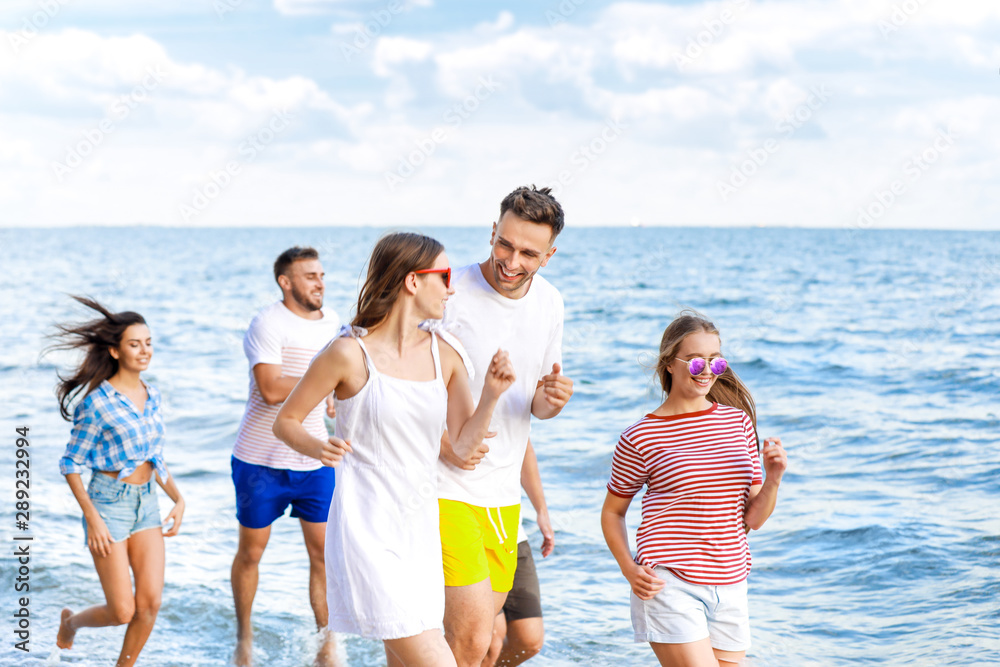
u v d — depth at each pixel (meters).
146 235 149.62
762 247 77.69
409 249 2.94
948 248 72.38
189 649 4.62
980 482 7.27
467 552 3.37
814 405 11.23
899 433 9.30
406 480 2.95
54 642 4.58
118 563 4.17
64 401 4.26
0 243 85.19
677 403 3.38
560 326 3.68
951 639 4.39
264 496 4.67
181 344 18.97
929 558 5.52
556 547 6.08
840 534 6.07
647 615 3.21
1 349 17.95
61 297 31.89
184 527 6.69
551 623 4.83
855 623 4.69
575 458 8.55
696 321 3.33
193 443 9.69
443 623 3.32
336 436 3.01
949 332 18.95
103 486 4.20
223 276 46.66
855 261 52.72
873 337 18.55
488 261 3.52
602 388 12.77
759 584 5.35
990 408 10.56
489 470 3.46
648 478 3.33
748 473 3.23
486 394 3.11
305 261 4.92
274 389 4.68
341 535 2.90
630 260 55.16
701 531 3.20
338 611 2.92
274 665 4.47
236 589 4.71
